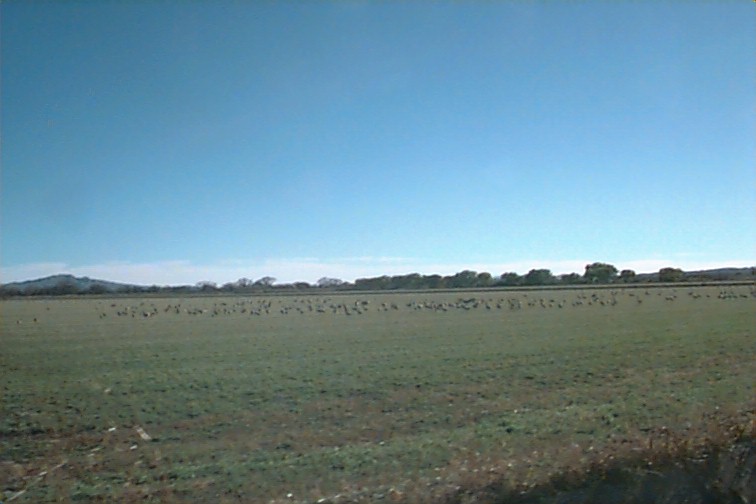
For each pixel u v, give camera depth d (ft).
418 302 283.18
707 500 30.68
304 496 32.76
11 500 34.76
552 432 46.98
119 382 76.33
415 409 59.06
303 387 71.15
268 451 43.86
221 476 37.42
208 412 58.59
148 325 170.71
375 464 38.73
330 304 284.41
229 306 276.62
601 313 185.57
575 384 71.15
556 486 30.89
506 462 36.17
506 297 307.58
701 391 64.13
